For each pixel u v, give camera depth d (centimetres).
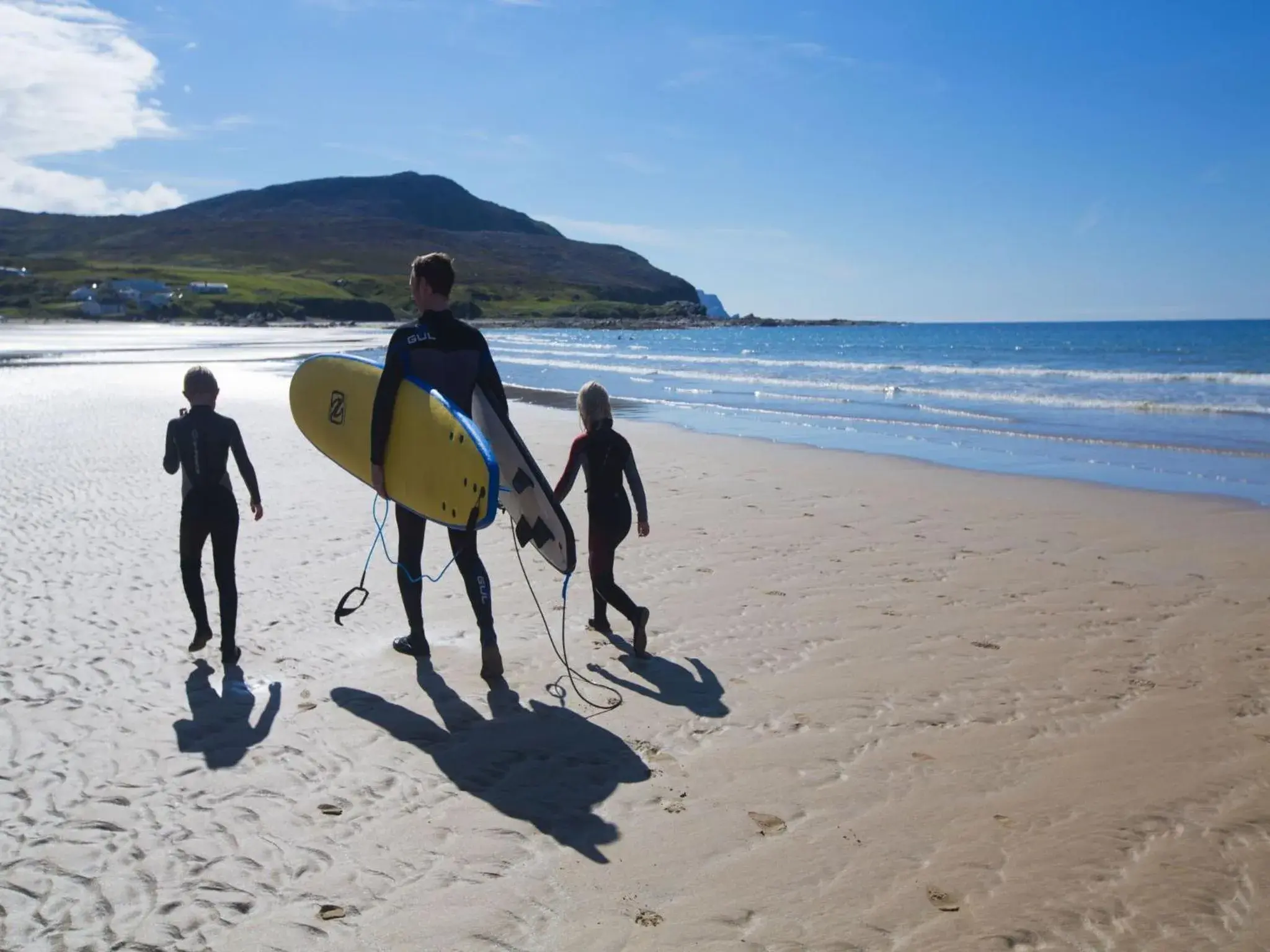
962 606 627
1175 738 426
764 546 796
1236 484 1094
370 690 482
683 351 5894
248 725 436
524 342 8006
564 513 528
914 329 15212
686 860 329
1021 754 411
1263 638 560
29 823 345
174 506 905
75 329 7869
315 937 283
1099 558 754
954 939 286
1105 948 282
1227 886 312
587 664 522
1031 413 1948
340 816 356
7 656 514
